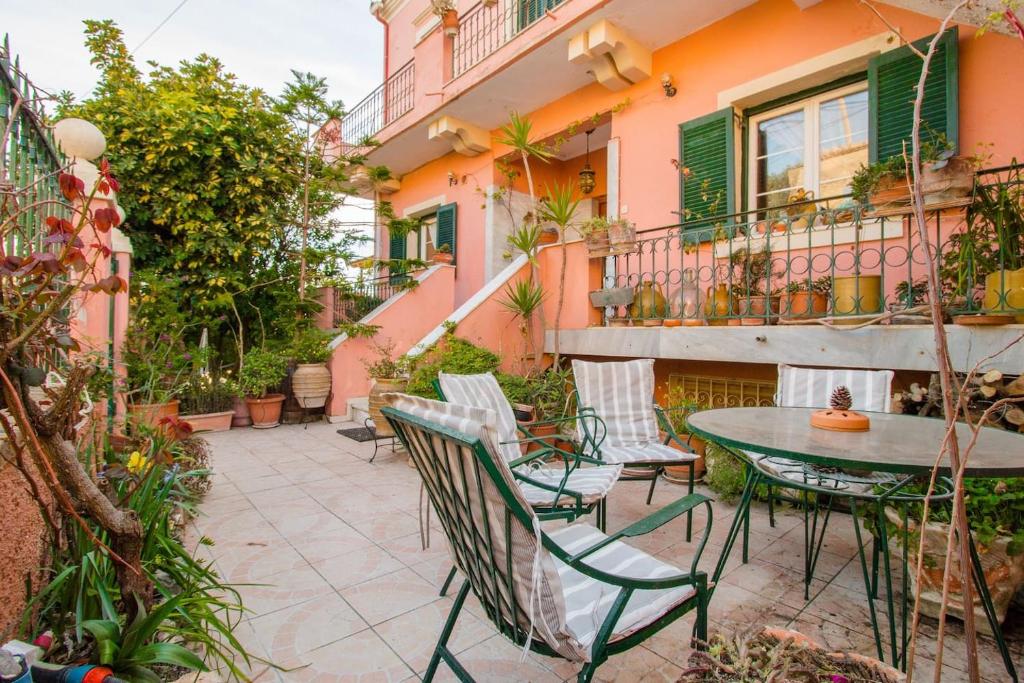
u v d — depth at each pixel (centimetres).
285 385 682
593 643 130
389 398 160
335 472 432
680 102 586
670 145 595
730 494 362
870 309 359
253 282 737
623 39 575
